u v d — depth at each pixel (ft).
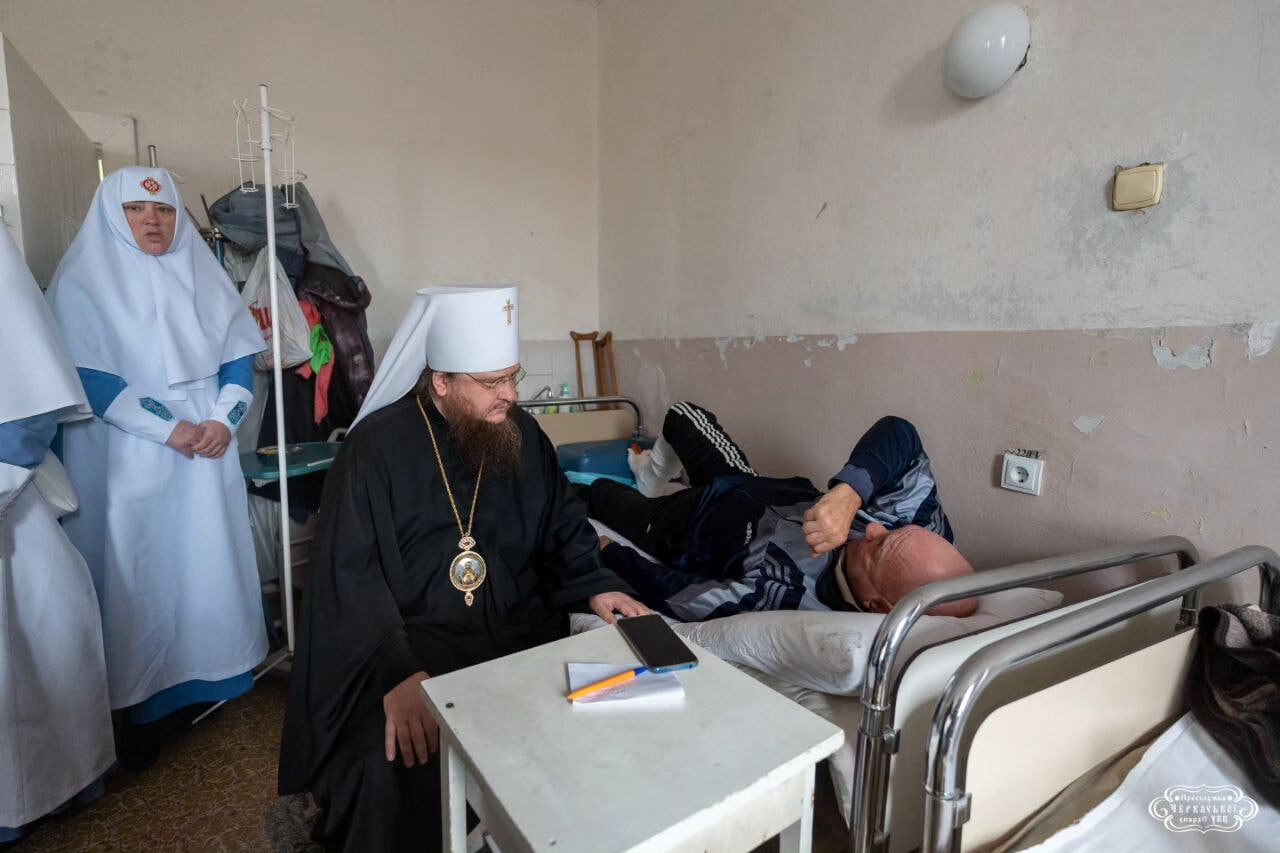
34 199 5.67
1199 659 3.60
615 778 2.17
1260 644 3.38
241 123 9.10
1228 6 4.22
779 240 8.24
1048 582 5.39
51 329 4.66
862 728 2.98
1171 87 4.53
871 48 6.85
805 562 5.30
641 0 10.52
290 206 7.97
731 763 2.26
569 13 11.50
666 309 10.50
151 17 8.48
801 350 8.02
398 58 10.16
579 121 11.80
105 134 8.30
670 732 2.43
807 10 7.61
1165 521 4.72
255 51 9.14
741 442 9.12
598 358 11.89
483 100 10.90
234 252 8.19
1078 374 5.18
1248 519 4.29
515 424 5.11
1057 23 5.16
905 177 6.56
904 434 5.29
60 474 5.10
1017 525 5.69
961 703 2.49
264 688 7.12
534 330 11.72
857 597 4.77
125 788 5.46
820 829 4.29
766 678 4.26
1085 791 3.19
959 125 6.00
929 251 6.36
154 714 5.85
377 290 10.34
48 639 4.80
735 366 9.16
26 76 5.60
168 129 8.68
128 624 5.59
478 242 11.09
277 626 8.19
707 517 6.30
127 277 5.81
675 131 10.00
